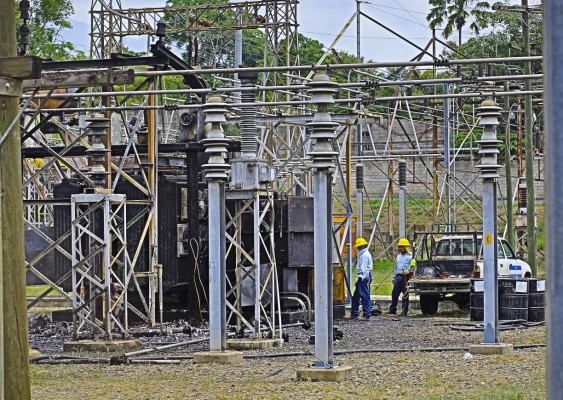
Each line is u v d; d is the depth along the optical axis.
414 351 36.66
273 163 58.09
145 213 46.12
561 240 8.88
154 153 46.53
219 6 70.94
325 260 28.73
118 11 74.75
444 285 57.22
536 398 24.50
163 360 34.22
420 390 26.61
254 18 68.94
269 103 39.28
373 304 66.62
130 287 48.31
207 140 33.59
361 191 65.88
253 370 31.64
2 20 22.06
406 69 88.19
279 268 50.25
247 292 42.50
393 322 52.50
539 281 49.16
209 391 27.05
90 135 41.66
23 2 41.91
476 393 25.64
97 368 33.34
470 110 105.12
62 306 59.84
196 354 33.94
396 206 111.50
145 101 49.72
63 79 24.50
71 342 38.50
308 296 51.97
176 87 101.25
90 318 39.88
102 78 24.47
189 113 48.62
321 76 28.38
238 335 39.59
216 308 34.16
